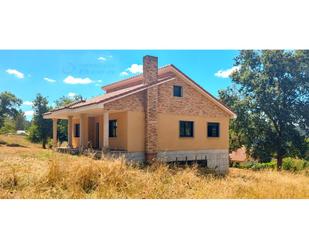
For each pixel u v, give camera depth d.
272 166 22.81
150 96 15.76
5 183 8.19
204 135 17.72
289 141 21.89
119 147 16.30
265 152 22.61
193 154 17.14
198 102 17.58
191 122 17.41
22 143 33.03
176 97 16.75
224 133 18.58
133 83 20.09
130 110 15.35
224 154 18.42
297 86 21.64
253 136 22.81
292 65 21.52
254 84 22.20
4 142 32.31
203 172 13.60
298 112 21.44
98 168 8.82
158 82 16.05
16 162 11.04
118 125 16.48
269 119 22.80
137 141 15.48
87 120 20.00
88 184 8.46
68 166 8.83
